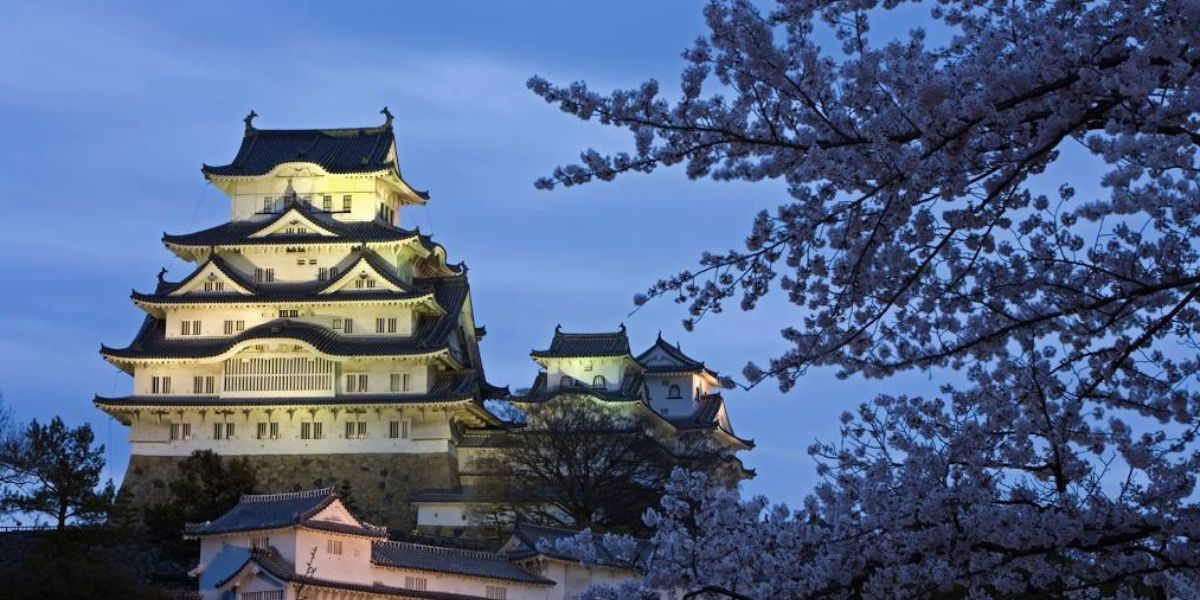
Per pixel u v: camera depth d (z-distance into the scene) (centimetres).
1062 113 2058
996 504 2283
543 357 16300
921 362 2397
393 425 15688
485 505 14488
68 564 9131
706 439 15825
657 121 2248
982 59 2109
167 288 16375
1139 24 2020
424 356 15638
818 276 2356
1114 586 2586
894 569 2253
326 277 16412
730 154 2286
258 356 15900
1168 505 2256
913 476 2262
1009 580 2348
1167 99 2073
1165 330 2431
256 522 10112
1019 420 2323
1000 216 2338
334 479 15612
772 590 2292
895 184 2170
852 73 2184
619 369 16288
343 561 9988
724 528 2389
